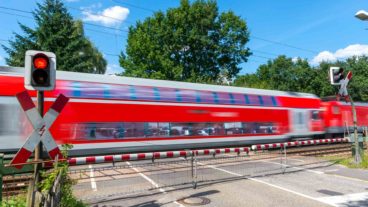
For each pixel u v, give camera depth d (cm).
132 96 1556
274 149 2136
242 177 1218
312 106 2439
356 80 4988
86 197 918
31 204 521
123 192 980
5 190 756
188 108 1738
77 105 1389
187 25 4431
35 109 595
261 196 952
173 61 4331
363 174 1278
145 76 3866
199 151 1123
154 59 3984
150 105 1603
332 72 1465
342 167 1445
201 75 4522
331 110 2656
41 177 618
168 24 4412
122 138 1495
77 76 1442
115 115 1488
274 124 2145
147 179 1180
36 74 581
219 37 4597
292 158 1730
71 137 1354
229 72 4709
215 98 1870
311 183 1124
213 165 1494
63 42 3556
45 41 3472
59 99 618
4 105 1239
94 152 1414
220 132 1853
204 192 994
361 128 2931
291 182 1138
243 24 4572
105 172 1316
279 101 2212
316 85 5356
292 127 2255
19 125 1256
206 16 4431
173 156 1077
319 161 1612
